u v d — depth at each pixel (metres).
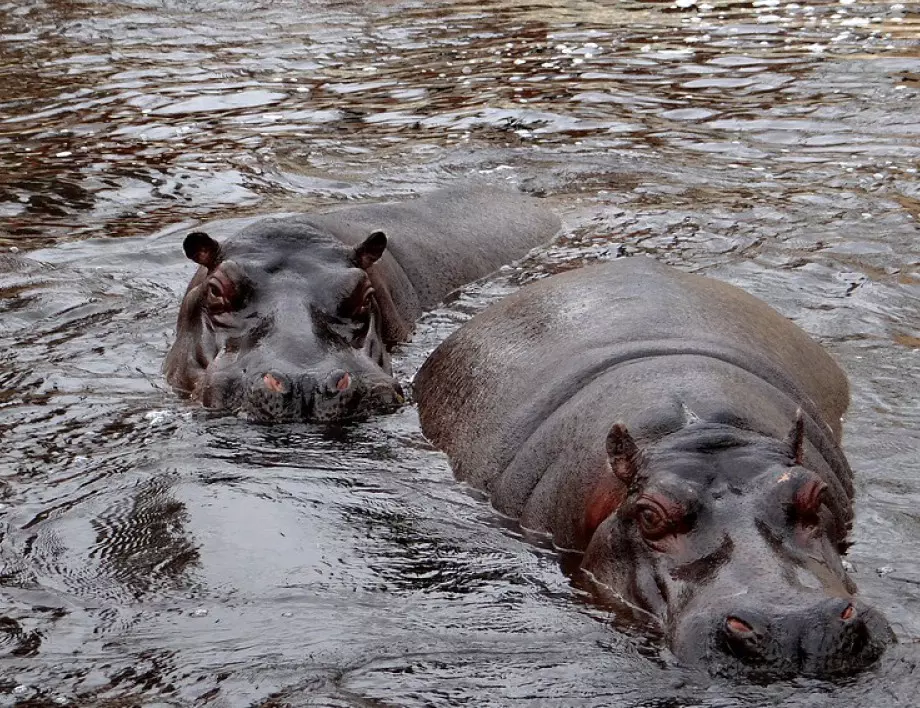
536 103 23.61
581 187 19.14
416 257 15.34
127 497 10.38
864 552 9.16
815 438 10.04
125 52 28.70
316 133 22.31
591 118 22.55
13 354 13.51
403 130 22.34
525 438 10.33
